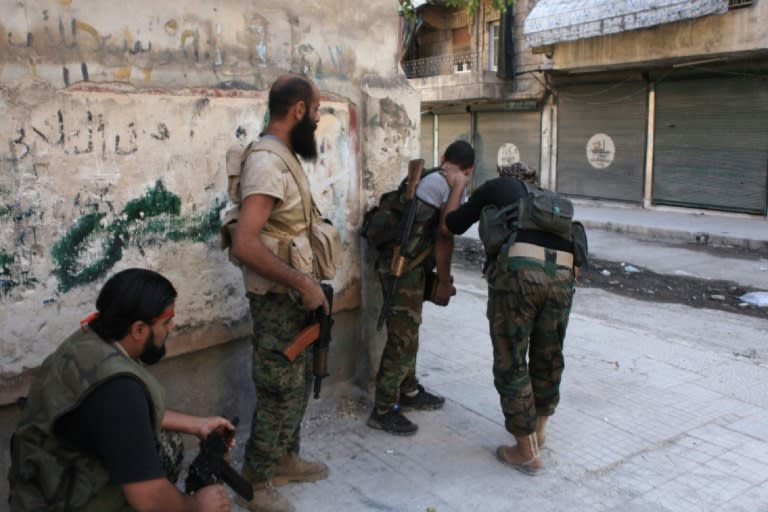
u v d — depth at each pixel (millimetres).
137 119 2812
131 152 2809
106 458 1707
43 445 1761
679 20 12508
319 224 2840
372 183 3840
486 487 3049
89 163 2682
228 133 3156
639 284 8305
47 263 2594
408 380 3785
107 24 2691
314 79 3510
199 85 3031
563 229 3035
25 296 2547
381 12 3812
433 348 5012
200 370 3260
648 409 3939
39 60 2508
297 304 2689
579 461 3299
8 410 2561
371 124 3775
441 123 20953
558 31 14891
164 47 2891
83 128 2648
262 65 3287
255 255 2449
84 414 1715
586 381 4391
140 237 2881
